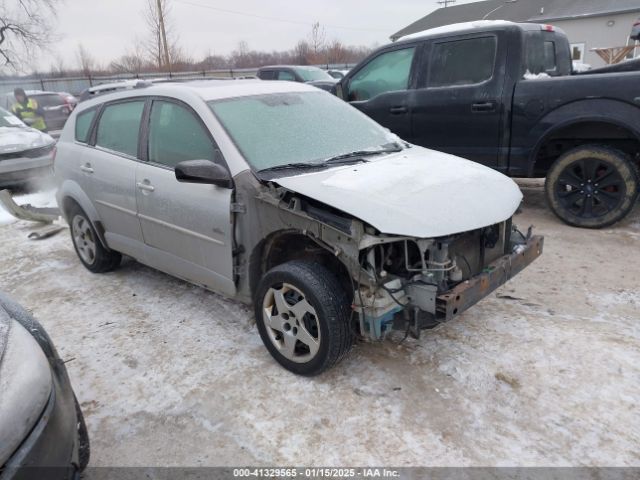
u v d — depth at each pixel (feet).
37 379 6.26
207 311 13.26
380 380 10.05
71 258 18.01
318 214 9.36
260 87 13.20
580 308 12.41
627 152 17.60
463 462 8.04
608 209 17.17
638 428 8.53
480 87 18.42
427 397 9.52
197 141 11.59
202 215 11.21
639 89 15.62
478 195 10.33
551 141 18.21
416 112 20.25
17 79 97.30
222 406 9.57
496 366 10.25
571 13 96.94
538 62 18.98
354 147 12.35
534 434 8.53
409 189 9.96
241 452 8.48
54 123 49.37
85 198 14.96
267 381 10.20
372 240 8.87
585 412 8.93
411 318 9.30
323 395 9.70
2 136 27.14
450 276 9.57
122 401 9.89
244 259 10.81
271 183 10.05
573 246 16.26
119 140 13.92
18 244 19.93
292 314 10.01
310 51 114.42
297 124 12.26
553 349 10.71
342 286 9.93
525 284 13.82
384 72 21.43
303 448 8.48
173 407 9.63
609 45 92.99
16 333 6.86
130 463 8.38
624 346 10.68
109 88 16.80
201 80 14.34
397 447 8.39
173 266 12.79
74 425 6.81
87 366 11.12
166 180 12.07
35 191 27.81
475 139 19.07
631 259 15.07
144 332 12.38
